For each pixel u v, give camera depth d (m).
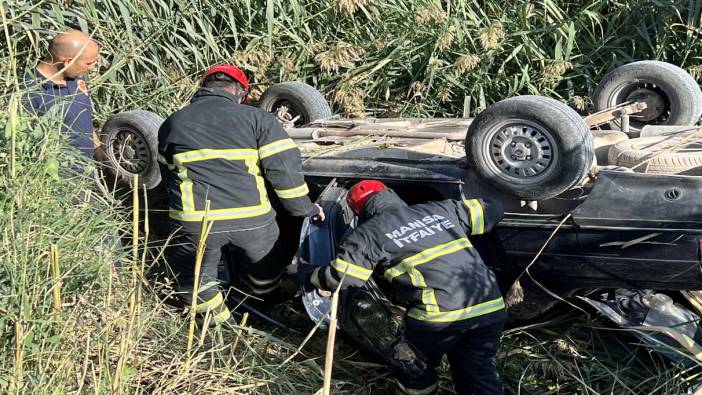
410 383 3.66
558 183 3.68
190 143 3.94
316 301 3.95
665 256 3.55
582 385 3.83
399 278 3.55
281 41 7.17
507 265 3.88
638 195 3.60
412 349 3.58
